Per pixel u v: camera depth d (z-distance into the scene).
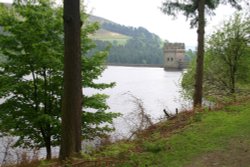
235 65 25.22
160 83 92.69
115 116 15.61
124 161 7.79
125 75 139.00
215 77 25.78
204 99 21.59
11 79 13.78
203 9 16.69
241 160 7.39
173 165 7.42
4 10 13.75
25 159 13.52
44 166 9.09
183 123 11.44
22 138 14.23
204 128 10.11
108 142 12.23
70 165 7.87
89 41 15.12
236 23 25.02
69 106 8.75
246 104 13.59
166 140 9.18
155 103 42.50
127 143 9.35
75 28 8.67
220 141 8.74
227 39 25.20
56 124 13.70
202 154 7.95
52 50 13.48
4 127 13.52
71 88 8.73
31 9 13.59
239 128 9.72
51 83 14.18
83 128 15.04
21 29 13.38
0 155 15.12
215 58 26.03
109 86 15.89
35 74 14.20
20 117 14.10
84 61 14.59
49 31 13.88
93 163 7.93
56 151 19.91
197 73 17.36
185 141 8.96
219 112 12.32
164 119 15.05
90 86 15.47
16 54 13.53
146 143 8.89
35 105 14.38
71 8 8.60
